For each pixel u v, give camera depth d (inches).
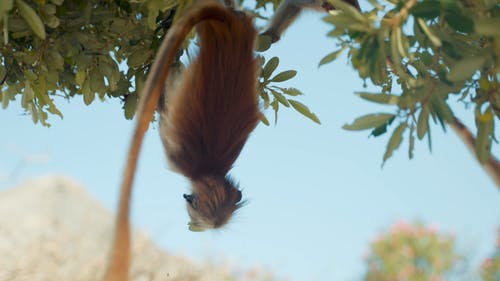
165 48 147.6
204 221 197.5
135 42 207.5
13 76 215.5
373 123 142.9
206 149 198.2
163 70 144.3
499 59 122.8
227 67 194.1
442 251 458.0
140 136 129.3
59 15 191.0
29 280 289.9
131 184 121.5
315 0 243.0
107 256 115.0
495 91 147.0
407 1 134.3
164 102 207.9
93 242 388.2
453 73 124.3
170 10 207.0
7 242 367.6
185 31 154.2
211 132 197.2
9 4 147.0
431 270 457.7
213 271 346.0
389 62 176.2
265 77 208.7
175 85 205.0
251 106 198.8
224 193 198.2
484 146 143.2
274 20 245.9
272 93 211.5
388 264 465.1
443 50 152.9
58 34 198.8
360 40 133.6
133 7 206.8
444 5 132.8
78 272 304.5
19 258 319.3
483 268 424.2
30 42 210.1
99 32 205.8
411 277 458.9
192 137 198.4
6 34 156.1
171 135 202.1
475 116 148.0
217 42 192.9
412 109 142.6
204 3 182.2
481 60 123.6
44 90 207.2
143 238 349.1
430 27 148.1
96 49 202.5
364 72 140.9
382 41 132.3
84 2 195.8
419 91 142.4
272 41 244.4
